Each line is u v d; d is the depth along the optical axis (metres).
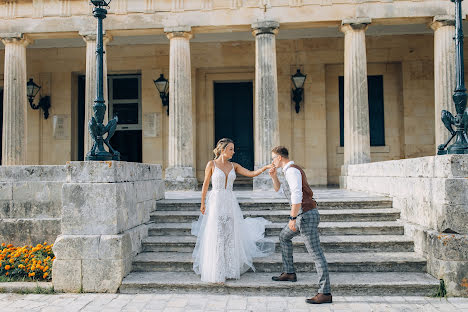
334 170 18.47
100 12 7.28
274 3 14.77
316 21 14.65
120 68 18.98
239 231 6.61
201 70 19.06
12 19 15.46
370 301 5.80
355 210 8.28
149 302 5.91
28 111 19.05
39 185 8.13
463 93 6.60
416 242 6.99
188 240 7.43
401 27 17.05
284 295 6.11
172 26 14.97
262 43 14.75
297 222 5.79
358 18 14.46
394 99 18.45
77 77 19.80
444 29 14.27
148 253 7.26
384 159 18.34
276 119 14.69
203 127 19.00
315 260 5.76
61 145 18.91
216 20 14.90
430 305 5.62
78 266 6.46
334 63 18.38
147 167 8.39
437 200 6.34
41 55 19.09
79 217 6.58
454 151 6.41
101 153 6.91
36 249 7.45
